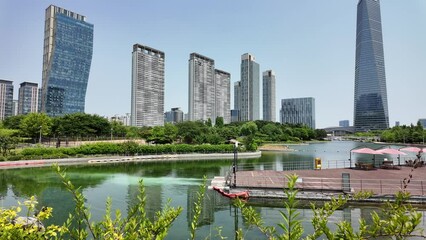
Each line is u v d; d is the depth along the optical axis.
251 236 12.82
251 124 105.62
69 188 2.78
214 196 20.75
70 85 131.62
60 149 48.88
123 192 23.25
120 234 2.81
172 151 59.47
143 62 118.69
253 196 19.53
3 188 24.95
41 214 3.08
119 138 86.88
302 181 22.12
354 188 19.41
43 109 126.62
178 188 24.56
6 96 145.75
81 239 2.80
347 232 2.48
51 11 130.38
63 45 129.12
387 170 27.80
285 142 112.94
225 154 59.19
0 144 44.03
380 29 197.75
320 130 161.38
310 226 12.89
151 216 15.30
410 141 96.31
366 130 192.12
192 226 3.55
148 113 120.19
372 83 192.25
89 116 80.50
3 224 2.71
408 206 2.63
